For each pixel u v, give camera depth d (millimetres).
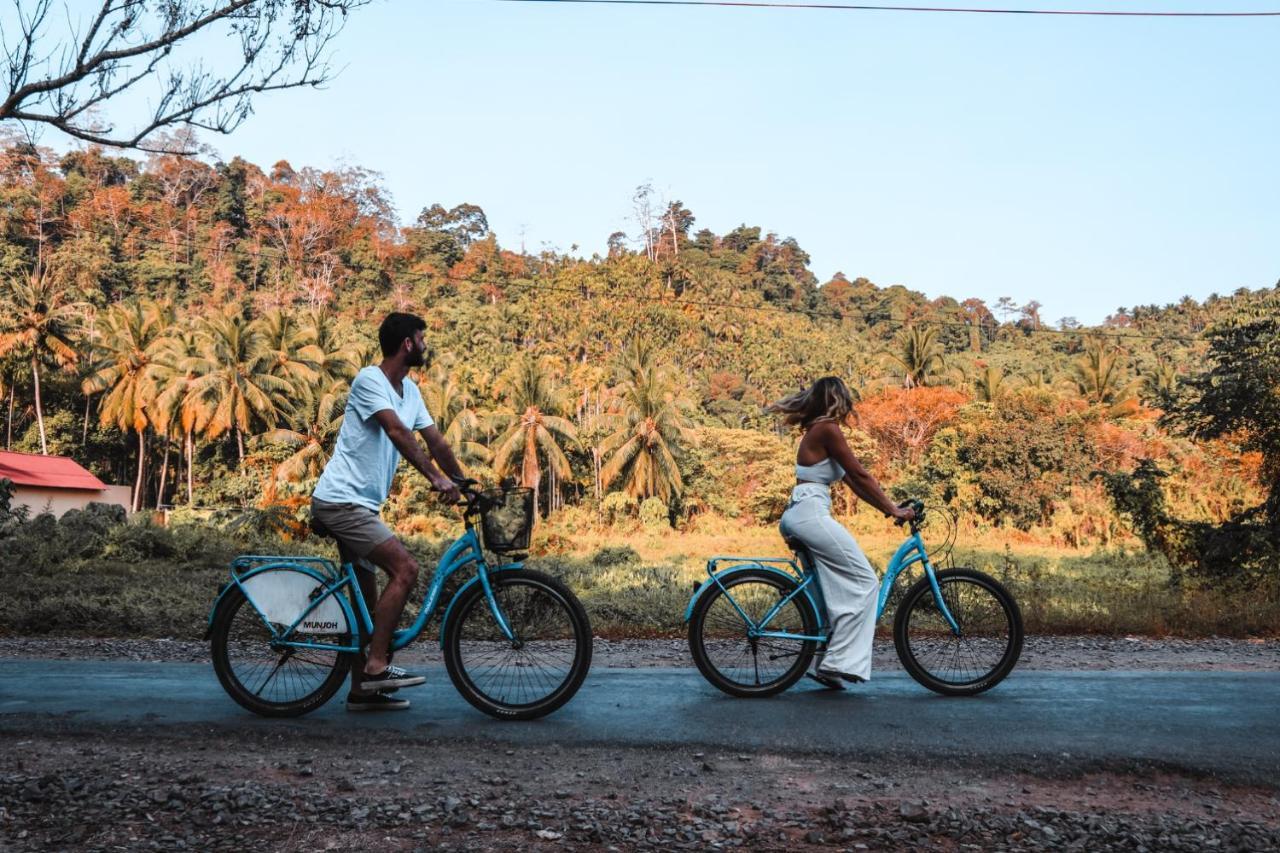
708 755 4348
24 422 56094
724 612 5492
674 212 133000
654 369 52312
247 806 3684
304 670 4977
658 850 3348
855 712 5066
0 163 85750
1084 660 7711
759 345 82812
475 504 4926
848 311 119188
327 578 4980
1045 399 47500
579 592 14047
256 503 26188
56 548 17656
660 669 6656
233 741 4512
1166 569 21609
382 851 3322
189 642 9109
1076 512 40750
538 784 3961
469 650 4965
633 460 51625
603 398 59875
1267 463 14078
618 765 4207
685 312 85312
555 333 82688
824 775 4121
